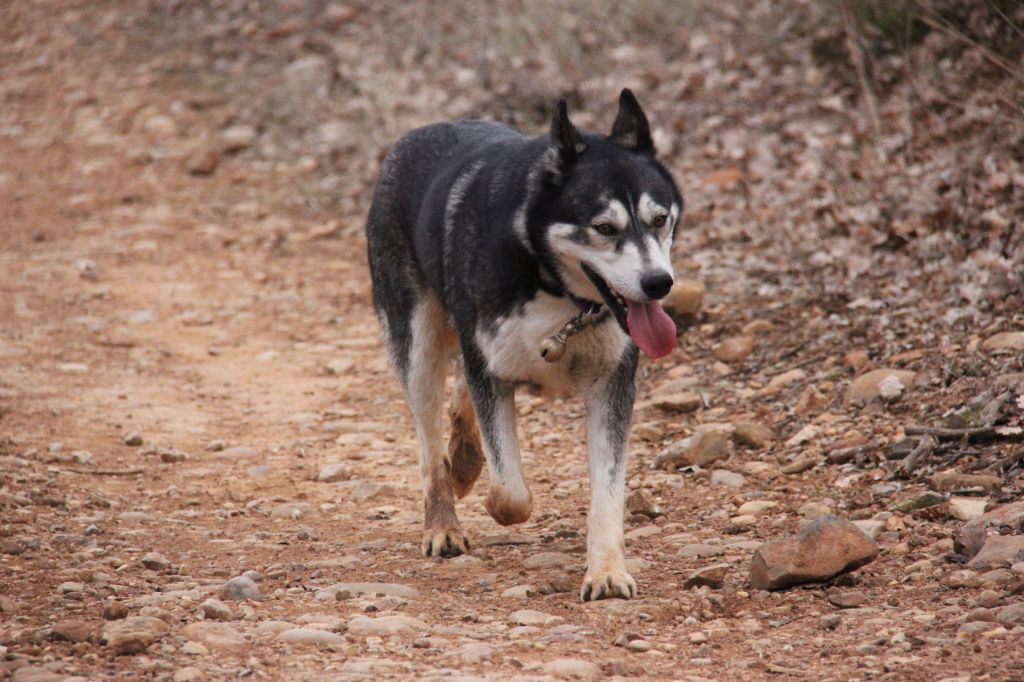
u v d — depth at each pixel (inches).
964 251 483.2
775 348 466.9
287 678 219.6
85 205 788.0
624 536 318.7
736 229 589.0
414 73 868.0
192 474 410.0
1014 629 228.7
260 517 365.1
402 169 373.1
